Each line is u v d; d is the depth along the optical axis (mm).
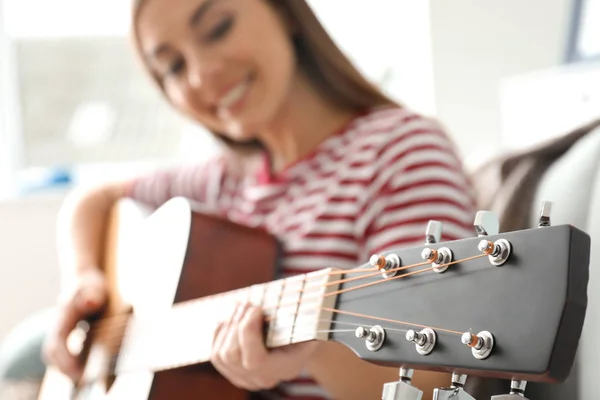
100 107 2752
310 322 790
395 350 674
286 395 1124
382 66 2512
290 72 1230
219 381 1075
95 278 1435
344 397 981
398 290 690
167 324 1082
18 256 2564
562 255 561
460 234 1033
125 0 2703
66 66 2715
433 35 2357
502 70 2367
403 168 1103
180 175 1523
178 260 1122
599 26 2105
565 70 1818
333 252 1132
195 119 1365
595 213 899
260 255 1138
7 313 2557
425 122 1165
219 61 1191
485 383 919
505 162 1119
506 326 584
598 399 844
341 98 1271
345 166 1176
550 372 555
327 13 2574
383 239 1072
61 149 2764
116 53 2715
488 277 609
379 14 2514
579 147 1026
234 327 871
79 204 1589
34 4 2672
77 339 1376
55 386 1473
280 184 1259
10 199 2557
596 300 859
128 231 1407
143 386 1095
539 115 1853
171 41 1219
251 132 1256
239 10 1194
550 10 2361
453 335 622
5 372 1692
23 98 2715
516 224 1013
